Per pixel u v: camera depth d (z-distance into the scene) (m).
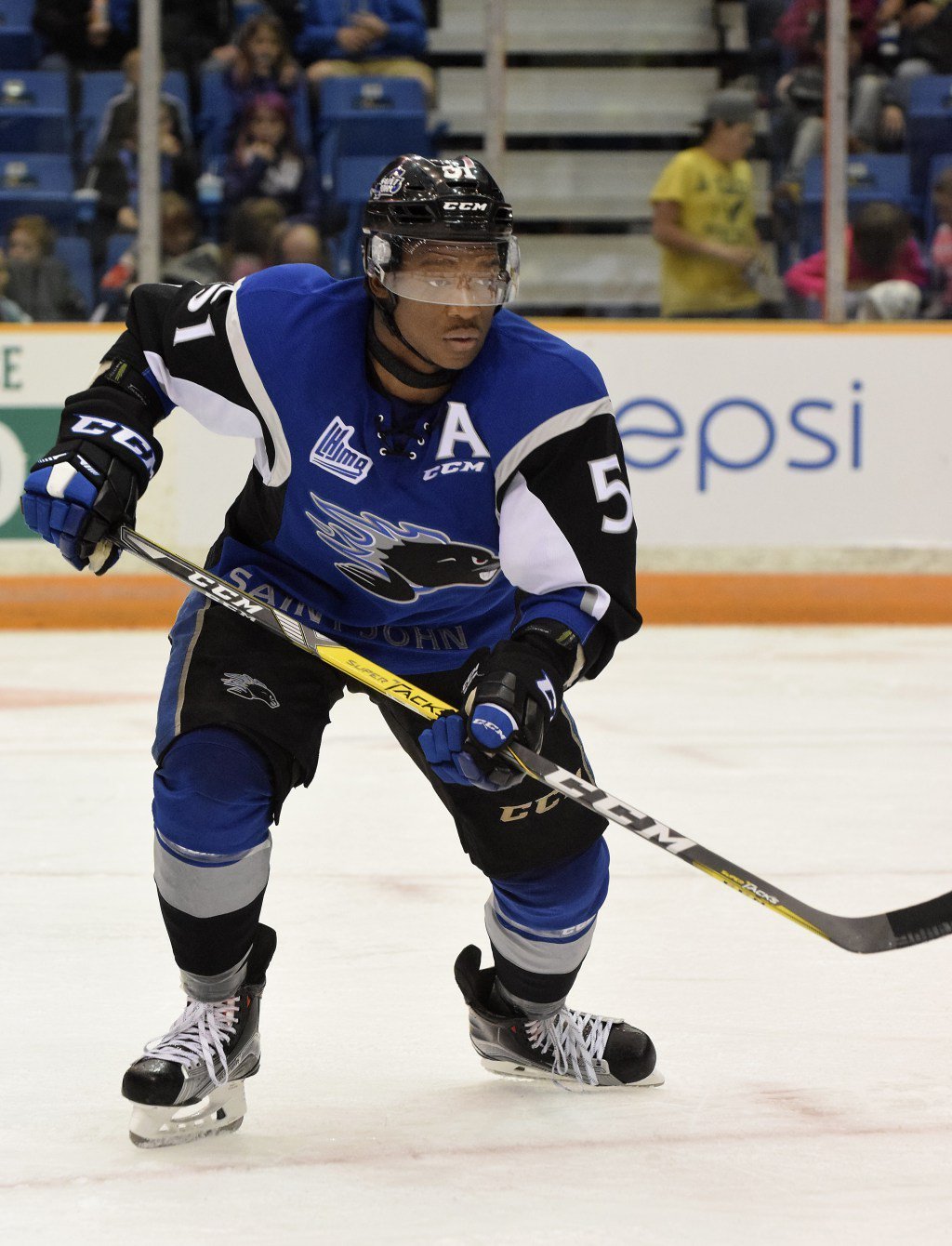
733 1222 5.53
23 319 23.06
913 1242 5.36
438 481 6.15
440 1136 6.40
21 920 9.48
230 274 23.44
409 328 5.86
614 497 6.10
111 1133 6.38
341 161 24.61
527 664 5.94
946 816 12.29
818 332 23.25
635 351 23.06
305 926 9.38
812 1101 6.78
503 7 23.12
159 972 8.52
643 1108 6.72
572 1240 5.37
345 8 24.72
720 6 26.78
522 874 6.73
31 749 14.55
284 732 6.43
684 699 17.27
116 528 6.60
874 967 8.72
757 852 11.20
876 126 23.86
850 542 23.45
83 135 23.75
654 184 26.41
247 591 6.87
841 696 17.45
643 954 8.95
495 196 5.88
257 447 6.60
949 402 23.44
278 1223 5.51
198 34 23.91
